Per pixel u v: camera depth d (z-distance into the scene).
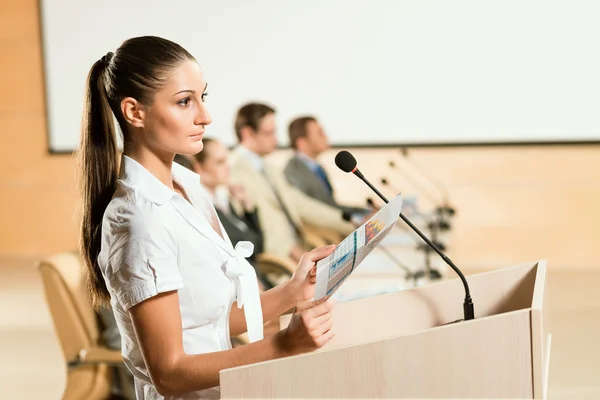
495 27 7.06
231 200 4.70
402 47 7.20
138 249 1.46
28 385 4.46
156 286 1.45
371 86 7.28
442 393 1.30
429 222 4.97
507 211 7.25
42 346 5.24
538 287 1.45
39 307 6.24
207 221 1.65
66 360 2.96
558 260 7.23
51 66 7.77
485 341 1.29
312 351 1.43
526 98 7.10
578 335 5.14
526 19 7.01
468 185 7.26
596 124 7.04
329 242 4.99
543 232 7.22
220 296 1.57
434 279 3.87
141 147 1.55
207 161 4.39
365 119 7.31
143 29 7.54
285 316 1.80
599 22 6.91
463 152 7.24
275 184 4.85
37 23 7.81
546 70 7.04
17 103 7.95
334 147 7.36
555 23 6.98
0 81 7.93
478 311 1.75
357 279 3.84
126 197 1.51
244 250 1.69
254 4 7.35
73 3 7.64
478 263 7.33
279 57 7.37
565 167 7.14
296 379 1.32
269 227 4.74
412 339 1.30
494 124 7.17
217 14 7.41
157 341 1.46
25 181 8.04
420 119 7.25
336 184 7.34
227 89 7.45
